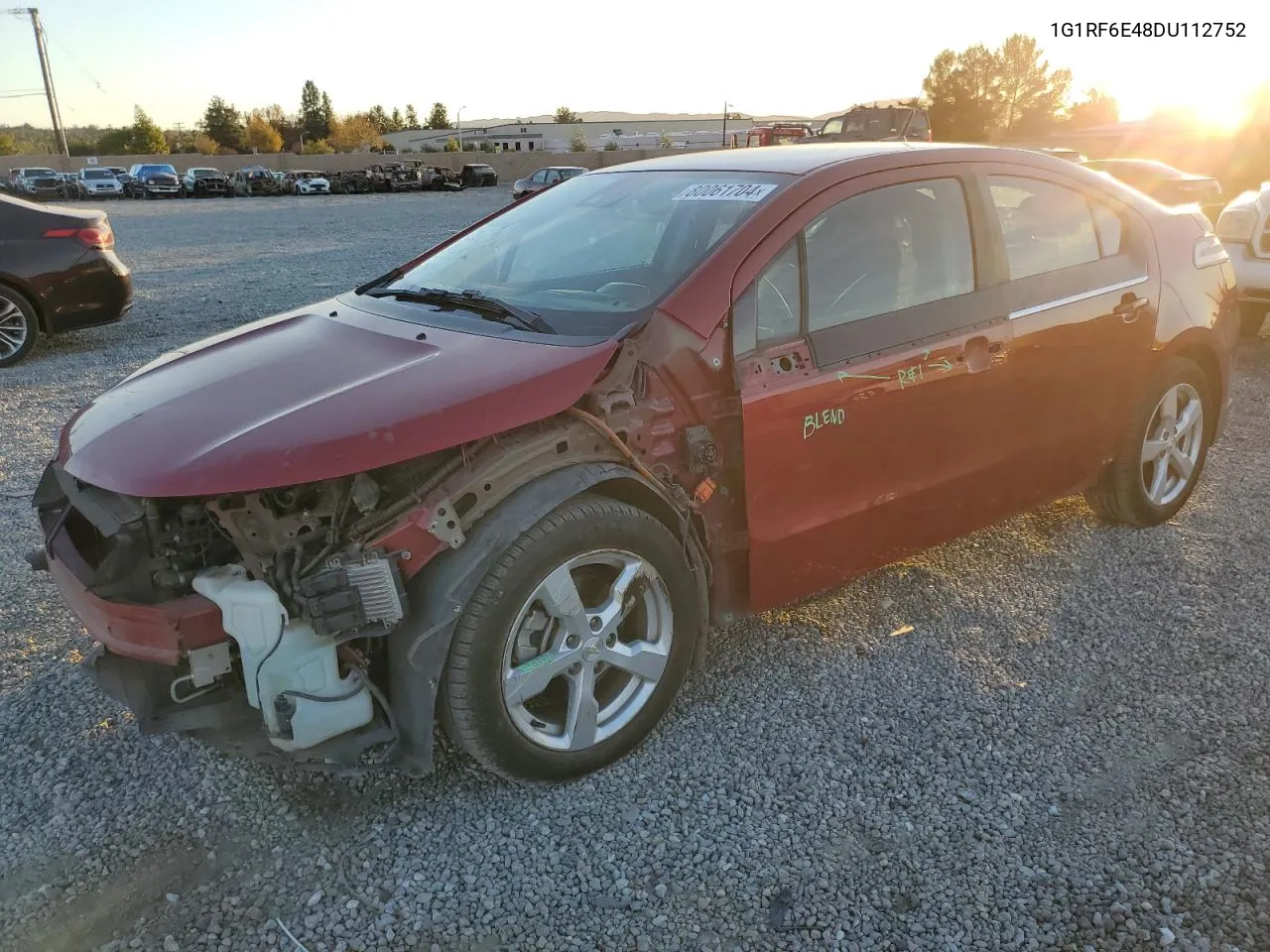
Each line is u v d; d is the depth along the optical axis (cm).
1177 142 2705
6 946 222
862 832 254
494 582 242
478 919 228
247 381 271
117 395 289
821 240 305
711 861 245
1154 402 404
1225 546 415
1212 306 422
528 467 253
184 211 3394
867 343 308
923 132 2412
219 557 247
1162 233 409
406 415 237
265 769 283
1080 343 366
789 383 291
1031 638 348
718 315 281
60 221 835
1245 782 268
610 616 270
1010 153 363
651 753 288
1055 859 243
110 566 243
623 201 349
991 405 343
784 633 354
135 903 234
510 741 256
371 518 242
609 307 289
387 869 244
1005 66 6938
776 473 294
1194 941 217
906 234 326
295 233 2197
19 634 364
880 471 319
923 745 289
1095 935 219
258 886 239
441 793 272
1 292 810
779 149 365
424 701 242
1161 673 323
